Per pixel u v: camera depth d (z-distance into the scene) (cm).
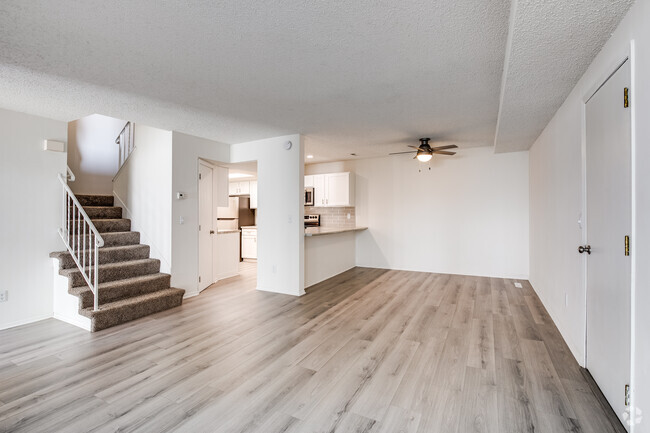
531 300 410
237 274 605
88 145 514
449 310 372
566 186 277
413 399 196
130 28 191
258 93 296
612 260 182
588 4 146
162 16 178
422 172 609
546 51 191
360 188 671
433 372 229
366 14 177
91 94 293
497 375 224
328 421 176
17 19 180
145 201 447
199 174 464
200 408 188
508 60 202
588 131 220
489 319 340
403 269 629
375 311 371
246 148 496
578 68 214
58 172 364
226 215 794
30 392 204
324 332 308
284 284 458
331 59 231
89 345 278
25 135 338
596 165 205
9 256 325
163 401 195
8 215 325
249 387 211
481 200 561
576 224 249
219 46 212
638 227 150
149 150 444
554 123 318
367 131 436
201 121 381
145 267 408
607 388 190
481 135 464
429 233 604
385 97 308
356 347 273
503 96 266
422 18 181
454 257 583
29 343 282
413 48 215
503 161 545
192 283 445
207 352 264
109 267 370
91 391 206
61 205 365
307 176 692
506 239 544
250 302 412
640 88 146
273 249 469
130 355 258
